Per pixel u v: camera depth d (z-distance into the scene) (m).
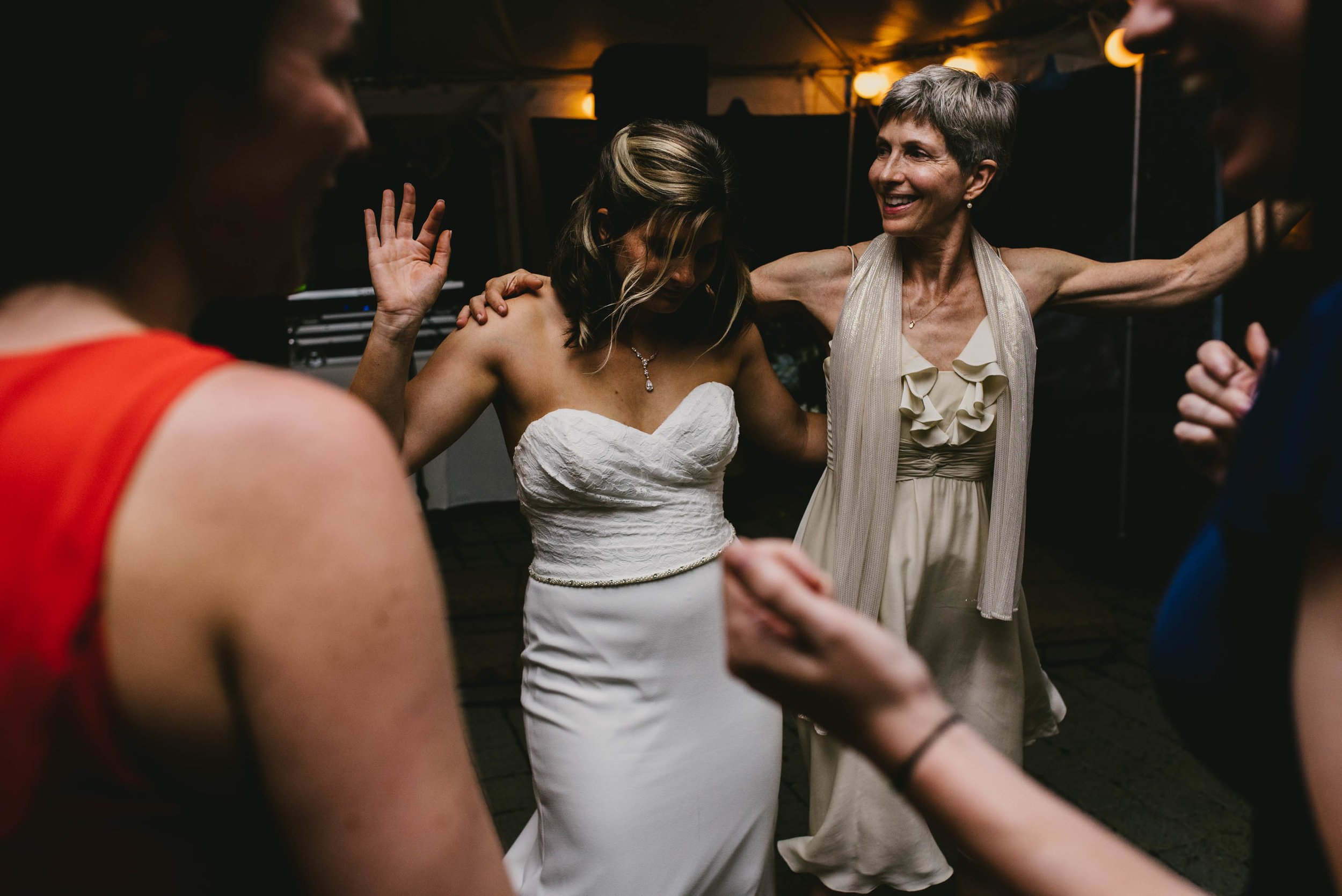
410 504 0.55
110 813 0.49
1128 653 4.02
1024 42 5.45
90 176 0.51
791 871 2.69
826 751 2.23
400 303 1.74
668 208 1.71
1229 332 2.77
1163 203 5.39
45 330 0.51
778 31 5.93
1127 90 5.21
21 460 0.47
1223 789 3.02
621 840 1.75
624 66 4.83
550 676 1.88
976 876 2.04
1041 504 5.90
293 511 0.49
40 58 0.50
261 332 2.54
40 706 0.47
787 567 0.59
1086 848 0.51
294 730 0.50
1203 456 0.94
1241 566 0.63
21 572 0.46
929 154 2.00
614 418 1.90
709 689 1.87
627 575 1.82
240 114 0.54
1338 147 0.54
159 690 0.48
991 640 2.21
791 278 2.25
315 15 0.56
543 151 6.28
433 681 0.54
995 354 2.09
